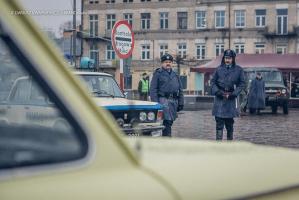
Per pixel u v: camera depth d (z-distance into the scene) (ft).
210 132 56.70
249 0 198.80
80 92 5.80
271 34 196.85
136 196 5.40
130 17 212.43
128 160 5.89
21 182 5.11
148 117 32.63
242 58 152.97
